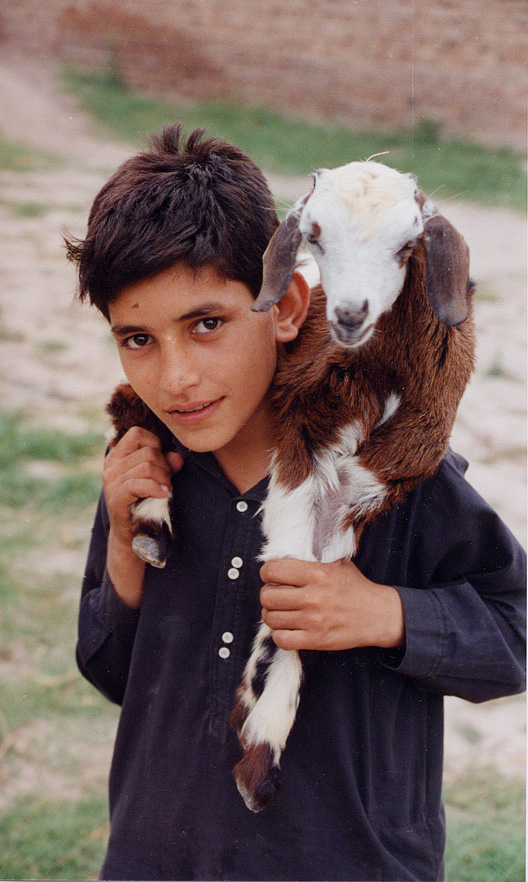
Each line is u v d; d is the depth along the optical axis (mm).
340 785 2166
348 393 2324
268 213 2236
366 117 12430
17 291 9070
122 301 2031
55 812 3711
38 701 4359
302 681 2219
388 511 2301
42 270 9547
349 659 2227
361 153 11281
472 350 2480
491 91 12266
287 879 2141
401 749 2256
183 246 1961
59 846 3539
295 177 9258
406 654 2123
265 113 12633
